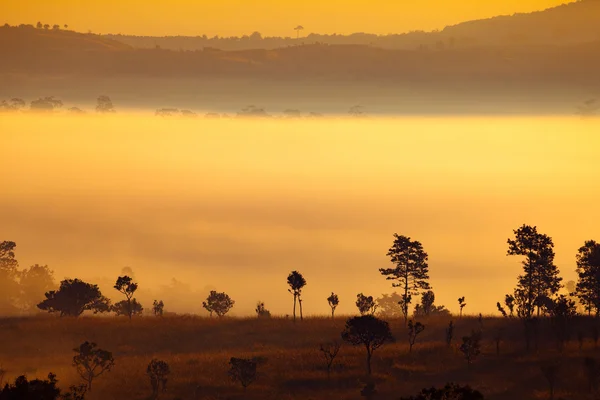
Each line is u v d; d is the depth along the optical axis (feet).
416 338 454.81
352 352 419.74
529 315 460.55
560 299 458.50
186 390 362.12
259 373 386.73
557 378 355.36
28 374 391.04
